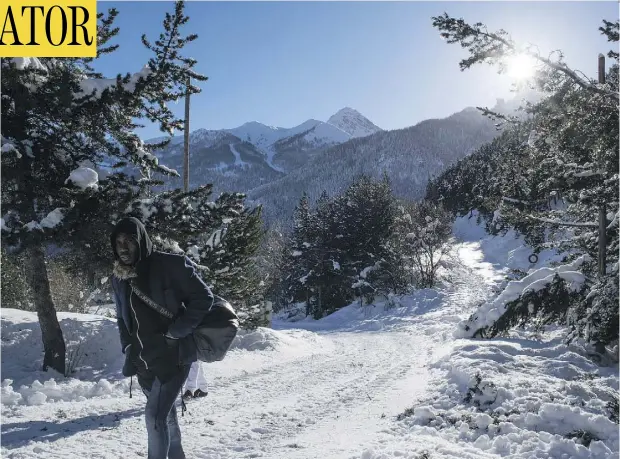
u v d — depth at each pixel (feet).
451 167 373.61
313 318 171.53
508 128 37.27
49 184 33.40
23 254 34.76
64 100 30.58
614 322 36.19
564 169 38.19
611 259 42.39
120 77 31.22
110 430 19.31
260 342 51.34
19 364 34.47
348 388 29.45
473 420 19.39
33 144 32.99
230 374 35.06
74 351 37.09
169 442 12.25
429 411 21.01
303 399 25.96
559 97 30.83
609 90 29.78
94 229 32.55
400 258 157.38
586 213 45.68
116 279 11.82
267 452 16.38
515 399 21.98
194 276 11.77
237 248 51.78
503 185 49.57
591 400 21.50
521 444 16.97
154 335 11.58
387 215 169.78
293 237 199.41
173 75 32.17
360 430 19.66
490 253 218.38
